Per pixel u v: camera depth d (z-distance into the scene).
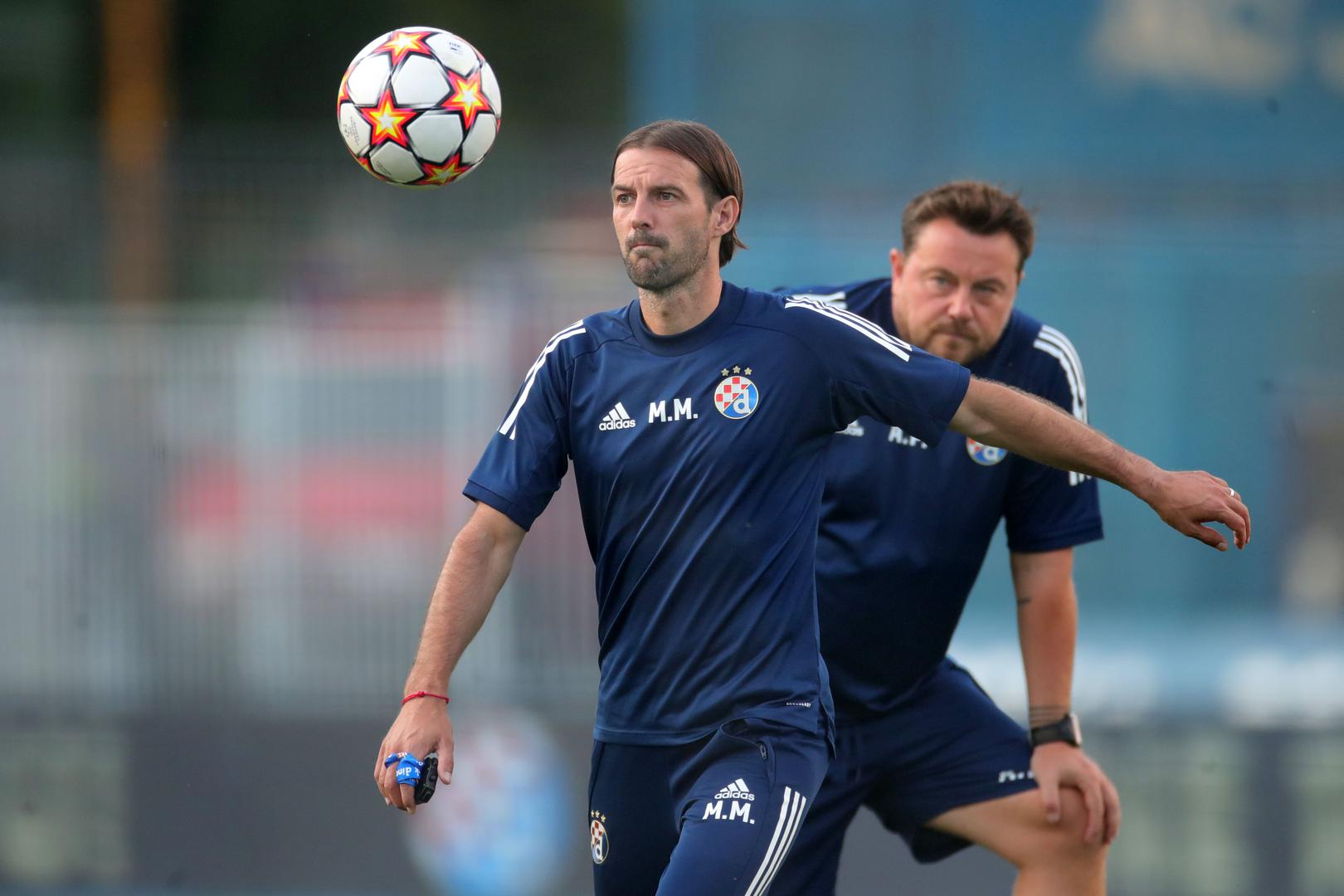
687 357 13.32
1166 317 34.38
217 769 31.30
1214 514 13.03
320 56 70.25
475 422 32.22
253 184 35.25
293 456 32.25
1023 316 16.33
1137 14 52.84
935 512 16.12
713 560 13.19
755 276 35.06
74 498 32.22
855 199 37.06
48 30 70.12
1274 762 28.28
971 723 16.88
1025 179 38.03
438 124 14.34
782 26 53.50
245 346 32.41
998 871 28.12
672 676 13.41
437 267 33.78
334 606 31.97
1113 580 34.66
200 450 32.31
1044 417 13.24
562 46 71.19
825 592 16.31
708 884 12.53
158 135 66.38
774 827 12.84
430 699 13.11
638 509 13.35
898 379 13.22
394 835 30.73
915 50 53.28
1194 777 28.39
